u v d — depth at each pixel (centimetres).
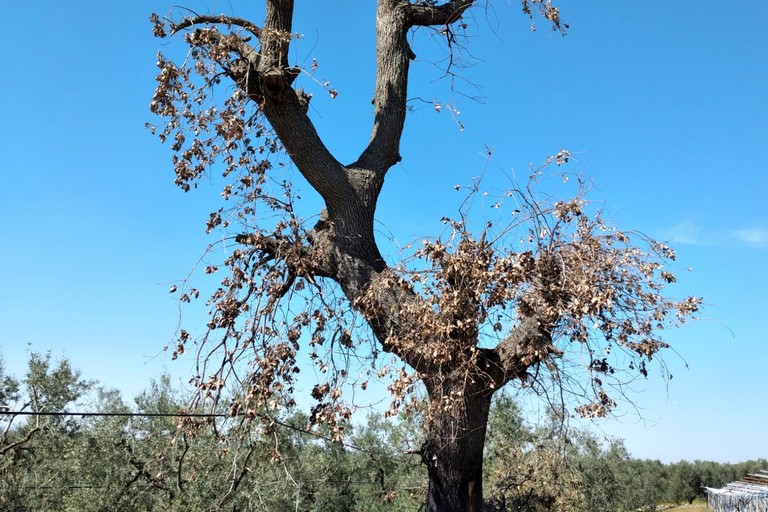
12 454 1838
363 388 793
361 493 2147
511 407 1703
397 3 1048
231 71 885
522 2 1025
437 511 810
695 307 732
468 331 743
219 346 884
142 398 2028
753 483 4069
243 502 1548
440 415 815
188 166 863
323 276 932
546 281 758
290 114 909
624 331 739
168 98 849
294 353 860
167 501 1568
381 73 1023
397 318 806
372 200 942
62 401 2212
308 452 2039
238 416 882
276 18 916
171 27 906
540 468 1598
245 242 912
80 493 1812
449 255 752
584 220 780
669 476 6462
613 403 727
